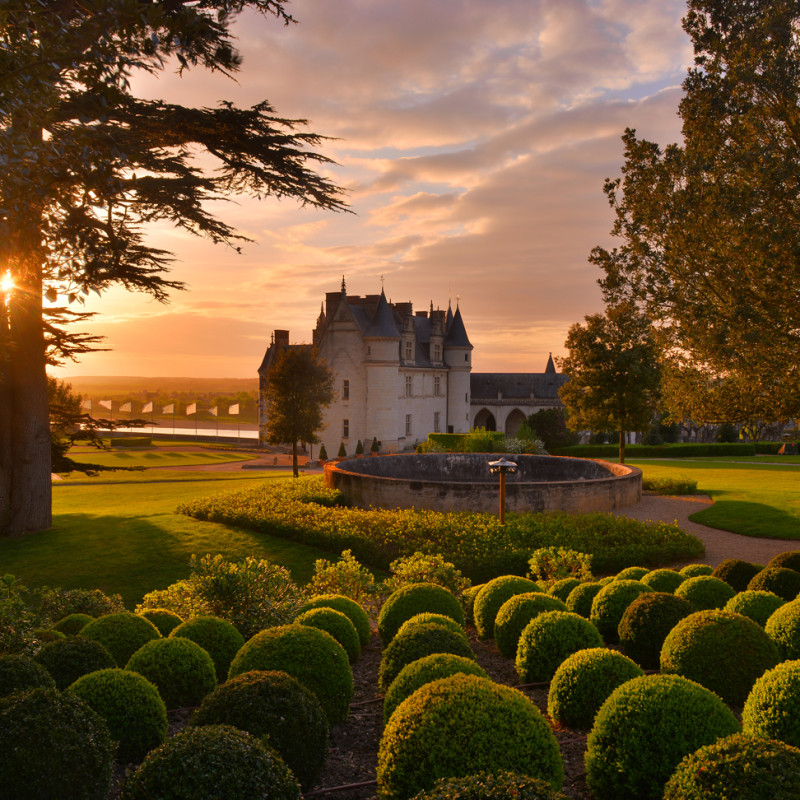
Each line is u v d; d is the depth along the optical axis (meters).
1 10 6.67
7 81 6.78
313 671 6.61
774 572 10.42
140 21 7.38
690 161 13.72
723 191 12.90
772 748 3.95
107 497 33.91
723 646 6.77
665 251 14.25
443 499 22.59
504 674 8.30
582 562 13.34
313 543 19.30
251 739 4.59
